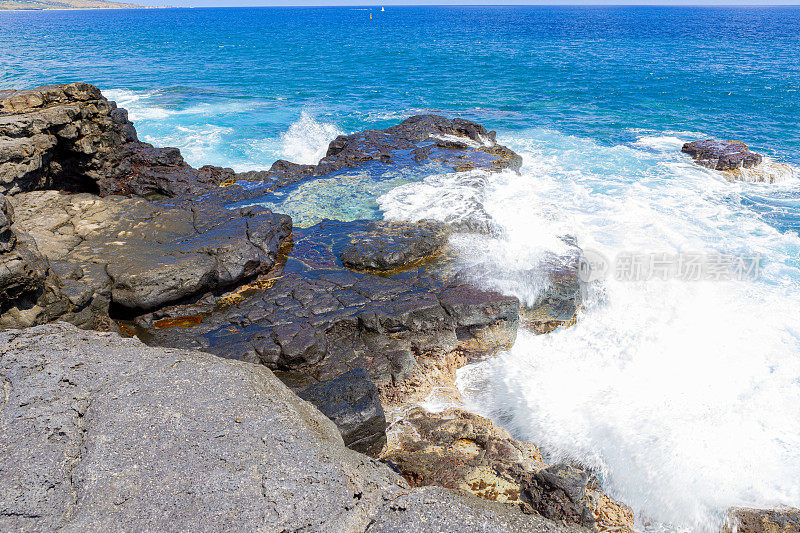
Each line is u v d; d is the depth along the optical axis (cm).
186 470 507
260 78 4691
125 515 465
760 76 4403
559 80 4434
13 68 5300
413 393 954
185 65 5631
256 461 523
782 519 725
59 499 475
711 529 748
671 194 1828
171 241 1172
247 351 922
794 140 2539
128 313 1038
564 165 2133
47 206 1288
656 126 2856
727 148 2173
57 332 706
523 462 788
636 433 881
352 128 2959
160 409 575
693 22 14950
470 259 1254
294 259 1261
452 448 818
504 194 1677
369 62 5822
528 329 1143
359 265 1209
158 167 1811
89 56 6544
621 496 800
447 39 9056
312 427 606
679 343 1095
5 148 1323
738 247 1454
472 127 2386
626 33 10194
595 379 1023
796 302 1212
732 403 952
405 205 1558
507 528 492
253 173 1838
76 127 1571
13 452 513
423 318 1024
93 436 537
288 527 464
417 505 510
